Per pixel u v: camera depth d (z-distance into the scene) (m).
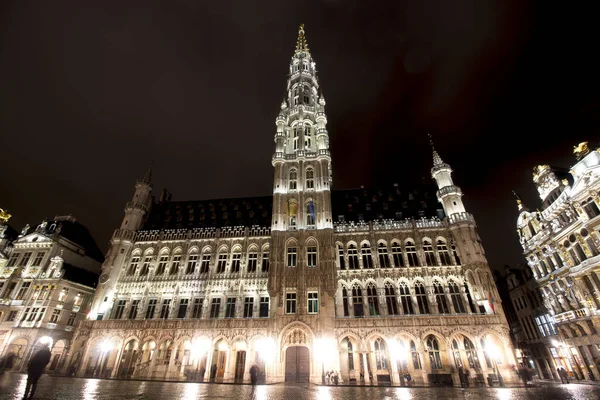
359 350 38.16
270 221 54.12
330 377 35.06
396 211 51.94
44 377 33.31
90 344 43.25
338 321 40.00
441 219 47.00
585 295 37.44
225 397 19.67
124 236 51.91
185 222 57.03
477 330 37.31
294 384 34.56
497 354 36.16
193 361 40.34
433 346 37.75
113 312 46.50
